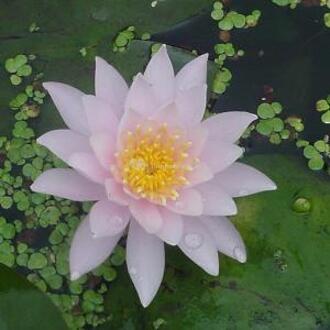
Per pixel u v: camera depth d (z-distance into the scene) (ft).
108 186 2.66
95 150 2.66
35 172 2.90
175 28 2.98
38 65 2.95
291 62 2.99
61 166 2.90
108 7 2.95
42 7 2.96
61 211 2.89
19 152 2.91
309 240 2.81
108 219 2.68
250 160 2.87
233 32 3.00
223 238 2.76
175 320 2.78
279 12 3.01
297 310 2.77
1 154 2.91
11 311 2.66
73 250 2.73
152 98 2.70
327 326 2.77
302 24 3.00
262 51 3.00
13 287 2.68
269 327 2.76
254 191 2.74
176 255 2.83
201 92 2.70
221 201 2.69
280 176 2.86
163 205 2.68
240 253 2.75
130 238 2.73
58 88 2.76
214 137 2.74
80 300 2.83
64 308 2.83
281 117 2.95
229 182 2.75
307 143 2.93
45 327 2.68
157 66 2.74
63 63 2.94
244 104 2.96
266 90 2.97
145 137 2.72
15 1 2.96
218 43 2.99
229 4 3.01
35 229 2.88
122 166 2.70
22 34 2.96
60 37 2.95
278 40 3.00
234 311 2.77
